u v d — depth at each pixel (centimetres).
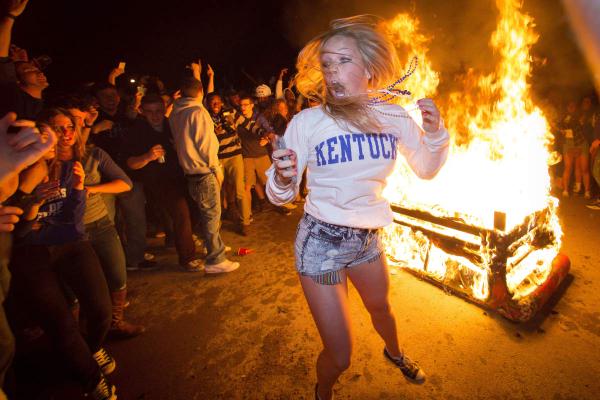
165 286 367
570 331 266
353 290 328
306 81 182
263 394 234
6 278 164
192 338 288
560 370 234
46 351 276
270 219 542
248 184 512
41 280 202
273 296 339
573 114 565
